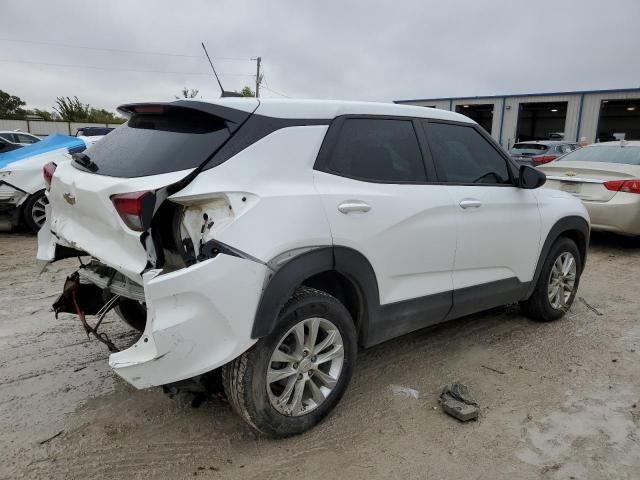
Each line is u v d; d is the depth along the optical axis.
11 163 7.58
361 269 2.90
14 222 7.61
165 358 2.35
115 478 2.49
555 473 2.58
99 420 2.95
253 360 2.53
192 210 2.48
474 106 38.44
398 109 3.37
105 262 2.62
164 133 2.75
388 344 4.05
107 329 4.19
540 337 4.25
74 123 39.22
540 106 37.41
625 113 41.16
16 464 2.56
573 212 4.47
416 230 3.18
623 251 7.61
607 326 4.53
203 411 3.06
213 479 2.50
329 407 2.93
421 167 3.36
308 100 2.95
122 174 2.60
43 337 4.02
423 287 3.33
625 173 7.14
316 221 2.67
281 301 2.52
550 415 3.09
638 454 2.73
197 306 2.35
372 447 2.76
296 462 2.63
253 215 2.46
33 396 3.19
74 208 2.87
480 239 3.62
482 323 4.53
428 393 3.33
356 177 2.98
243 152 2.57
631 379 3.55
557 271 4.52
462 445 2.79
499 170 3.92
